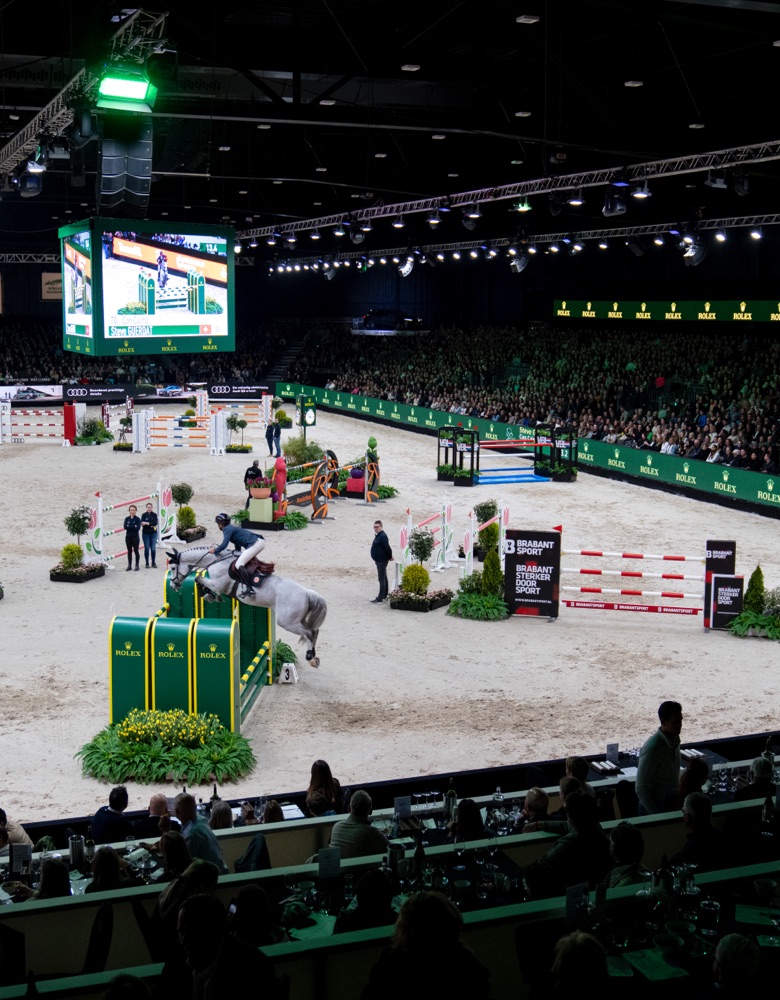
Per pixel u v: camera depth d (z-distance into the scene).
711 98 26.09
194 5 20.56
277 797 11.57
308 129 33.44
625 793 10.56
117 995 4.55
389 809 9.98
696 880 6.88
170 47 20.05
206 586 17.47
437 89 27.66
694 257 35.94
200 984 5.07
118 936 6.89
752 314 41.38
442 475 38.81
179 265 27.94
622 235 41.75
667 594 21.45
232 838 8.94
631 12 20.64
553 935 6.23
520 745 15.11
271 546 28.08
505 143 34.06
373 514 32.50
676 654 19.59
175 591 18.17
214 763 14.10
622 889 6.77
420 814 10.02
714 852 7.64
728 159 24.28
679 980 5.86
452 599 23.02
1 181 29.66
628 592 21.50
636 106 26.08
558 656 19.41
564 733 15.58
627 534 29.72
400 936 4.89
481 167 36.66
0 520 30.84
